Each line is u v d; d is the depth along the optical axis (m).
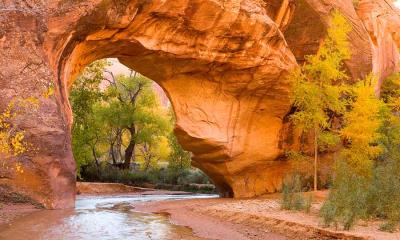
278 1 22.27
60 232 9.94
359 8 29.84
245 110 22.98
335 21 21.02
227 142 22.42
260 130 23.50
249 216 13.16
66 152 14.98
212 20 18.98
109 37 17.69
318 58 20.70
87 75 33.31
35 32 14.65
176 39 19.33
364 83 22.58
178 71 21.28
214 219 14.06
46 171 14.21
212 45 20.08
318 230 10.58
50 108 14.56
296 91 20.77
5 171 13.58
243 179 23.64
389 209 12.64
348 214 11.15
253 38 20.28
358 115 21.30
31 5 14.59
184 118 22.11
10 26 14.34
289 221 11.70
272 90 22.42
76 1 15.20
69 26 15.22
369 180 16.20
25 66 14.33
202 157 23.27
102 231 10.45
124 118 39.34
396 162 16.05
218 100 22.58
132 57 20.08
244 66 21.16
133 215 14.34
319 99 20.62
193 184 37.28
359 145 21.23
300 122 21.84
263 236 11.13
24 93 14.15
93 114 36.44
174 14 18.16
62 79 16.12
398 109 28.03
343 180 14.66
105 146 41.91
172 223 12.77
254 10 19.83
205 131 22.16
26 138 13.90
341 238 9.88
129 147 40.53
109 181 37.94
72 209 14.71
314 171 21.45
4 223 10.80
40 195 14.11
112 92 38.69
